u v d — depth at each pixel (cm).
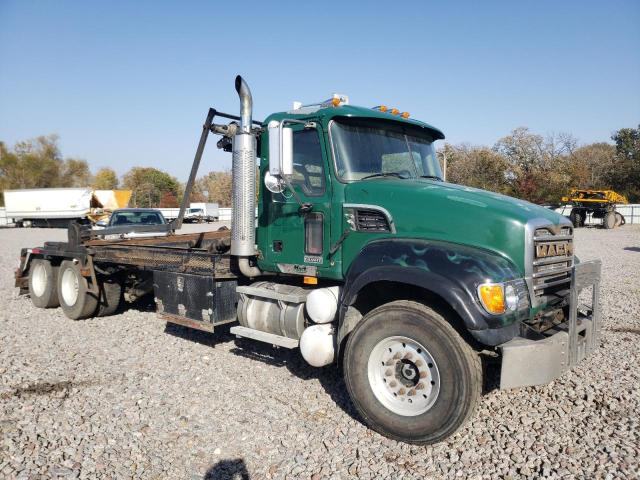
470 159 4953
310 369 538
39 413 430
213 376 518
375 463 352
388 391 391
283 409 439
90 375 522
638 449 362
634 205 4062
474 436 389
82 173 8019
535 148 5038
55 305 841
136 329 708
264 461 356
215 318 526
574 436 386
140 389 484
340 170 455
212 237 855
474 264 361
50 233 3469
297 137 483
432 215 406
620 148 5984
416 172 510
